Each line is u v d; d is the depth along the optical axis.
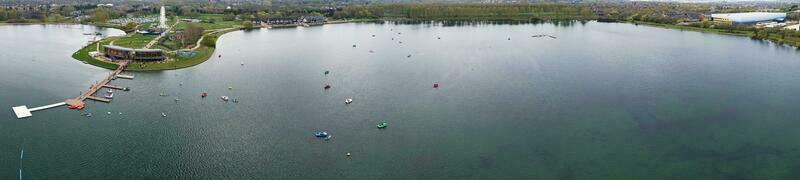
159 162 179.12
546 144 198.12
